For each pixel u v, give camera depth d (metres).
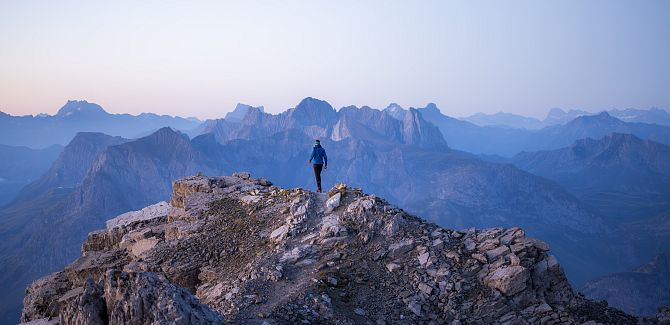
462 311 15.81
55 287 26.22
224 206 26.44
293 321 14.32
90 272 26.28
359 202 21.39
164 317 10.98
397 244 18.97
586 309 16.47
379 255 18.45
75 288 24.81
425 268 17.69
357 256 18.48
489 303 15.94
